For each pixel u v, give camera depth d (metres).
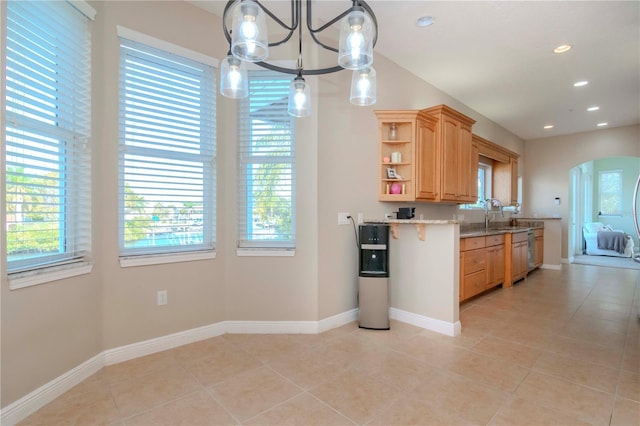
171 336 2.58
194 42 2.67
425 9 2.71
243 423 1.67
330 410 1.78
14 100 1.74
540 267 6.36
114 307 2.33
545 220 6.42
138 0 2.40
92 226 2.19
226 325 2.88
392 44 3.29
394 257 3.29
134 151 2.42
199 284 2.73
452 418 1.70
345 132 3.15
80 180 2.14
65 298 1.99
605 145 6.43
